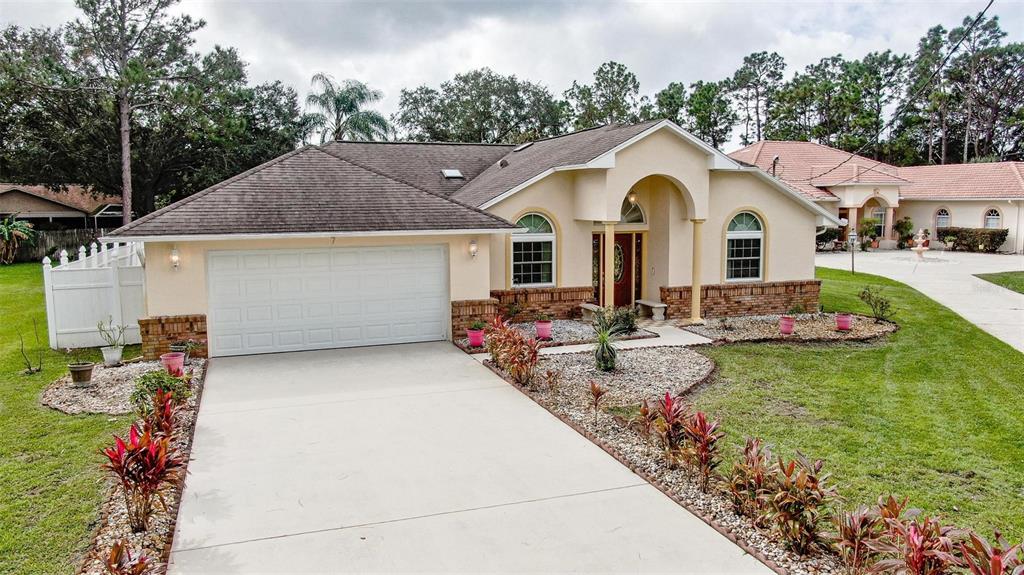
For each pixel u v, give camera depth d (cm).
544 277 1841
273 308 1465
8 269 3228
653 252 1956
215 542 654
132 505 699
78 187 4797
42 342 1592
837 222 2052
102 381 1222
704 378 1274
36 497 755
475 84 5506
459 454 883
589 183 1753
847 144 5650
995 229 3906
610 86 6091
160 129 3647
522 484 788
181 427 982
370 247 1520
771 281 2005
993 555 468
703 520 696
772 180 1933
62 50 3703
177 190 4259
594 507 728
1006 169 4112
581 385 1215
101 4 3578
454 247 1570
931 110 5884
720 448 908
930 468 857
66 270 1505
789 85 6819
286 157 1653
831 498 641
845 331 1742
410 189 1631
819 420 1044
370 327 1543
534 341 1270
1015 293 2425
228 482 794
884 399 1159
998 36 6362
